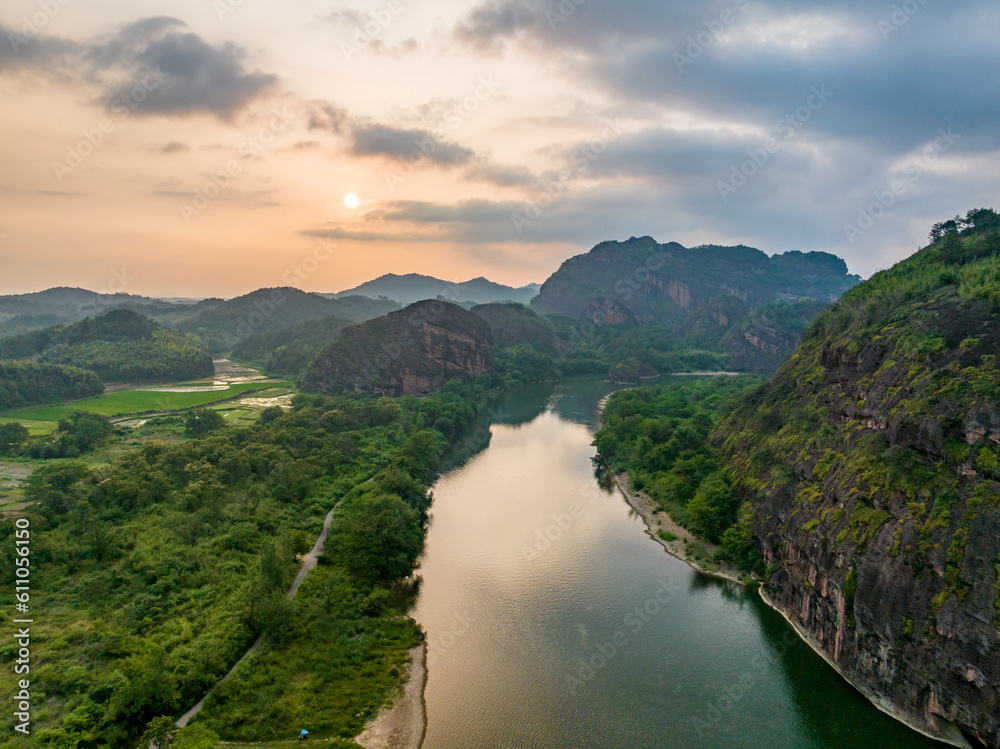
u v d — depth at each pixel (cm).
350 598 5328
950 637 3588
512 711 4134
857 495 4644
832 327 6850
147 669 3847
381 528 6019
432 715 4094
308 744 3712
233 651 4406
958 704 3516
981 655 3431
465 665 4647
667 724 3991
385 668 4541
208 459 8275
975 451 3959
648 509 7856
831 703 4075
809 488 5397
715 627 5141
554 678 4491
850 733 3831
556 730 3966
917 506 4106
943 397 4316
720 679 4450
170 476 7419
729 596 5659
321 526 6969
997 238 6488
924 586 3806
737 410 8612
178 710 3862
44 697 3753
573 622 5253
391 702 4197
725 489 6931
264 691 4078
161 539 5866
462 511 7944
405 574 6003
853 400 5503
